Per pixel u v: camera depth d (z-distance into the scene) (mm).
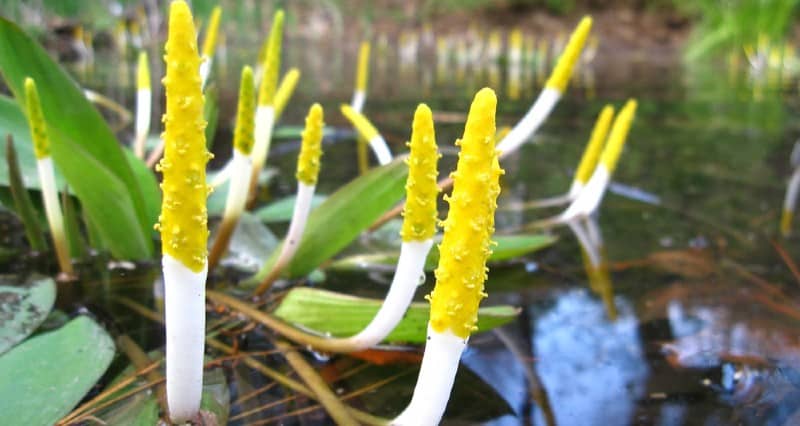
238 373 234
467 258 166
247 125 295
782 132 817
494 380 244
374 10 2465
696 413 224
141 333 258
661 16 2592
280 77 1199
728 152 698
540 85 1263
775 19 1818
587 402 230
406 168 300
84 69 1080
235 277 322
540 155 677
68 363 223
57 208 299
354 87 1104
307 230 314
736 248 401
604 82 1382
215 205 380
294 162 578
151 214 343
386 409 218
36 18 1239
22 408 202
